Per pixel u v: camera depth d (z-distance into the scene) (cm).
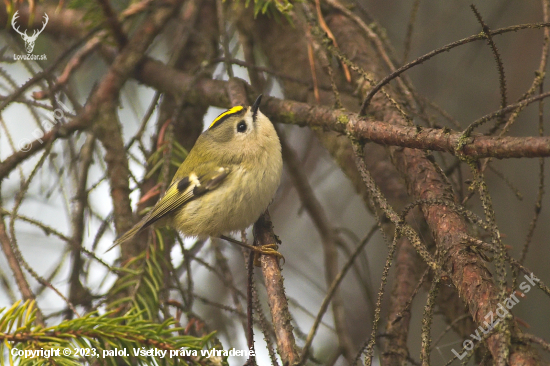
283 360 415
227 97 764
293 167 876
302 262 1097
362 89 643
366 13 733
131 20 870
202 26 916
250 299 506
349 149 740
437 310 666
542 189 469
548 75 944
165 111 868
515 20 1011
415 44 982
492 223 340
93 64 981
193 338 458
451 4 1025
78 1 773
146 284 618
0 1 824
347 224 1128
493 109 969
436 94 1009
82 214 718
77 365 418
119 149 747
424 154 506
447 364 367
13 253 553
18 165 684
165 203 665
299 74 808
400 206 688
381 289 385
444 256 394
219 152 652
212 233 656
